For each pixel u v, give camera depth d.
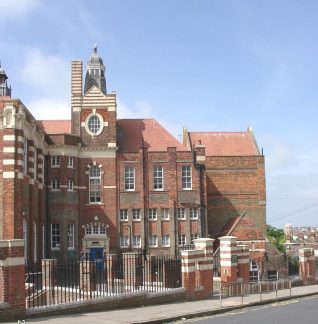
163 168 55.69
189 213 55.12
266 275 48.34
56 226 51.78
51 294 23.97
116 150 55.09
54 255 51.09
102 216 54.00
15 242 19.55
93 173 54.75
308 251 41.31
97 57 59.12
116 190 54.69
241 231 50.50
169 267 28.88
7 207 38.53
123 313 22.28
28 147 44.16
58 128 58.59
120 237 54.25
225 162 61.91
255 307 26.70
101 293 24.70
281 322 19.89
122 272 28.12
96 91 55.69
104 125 55.22
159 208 54.91
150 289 27.53
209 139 65.69
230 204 61.16
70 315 21.12
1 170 38.94
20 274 19.61
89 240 53.09
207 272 29.55
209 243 29.86
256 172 61.94
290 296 31.36
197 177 55.69
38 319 19.78
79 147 54.25
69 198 52.62
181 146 57.88
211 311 23.86
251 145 64.81
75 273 27.09
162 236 54.66
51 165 52.47
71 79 55.75
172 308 24.42
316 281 41.75
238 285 32.09
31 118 43.91
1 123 39.47
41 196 48.66
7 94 54.50
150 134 58.41
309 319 20.70
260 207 61.34
